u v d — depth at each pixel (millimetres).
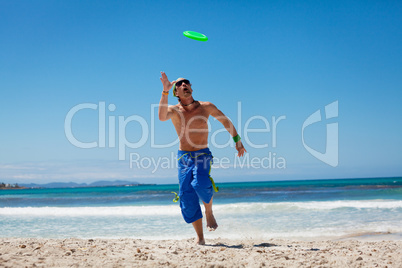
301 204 14586
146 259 3885
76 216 12312
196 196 5176
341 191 25734
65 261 3623
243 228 8805
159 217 11594
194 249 4648
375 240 6695
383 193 22250
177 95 5184
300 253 4434
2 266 3270
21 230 9172
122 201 21453
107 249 4465
